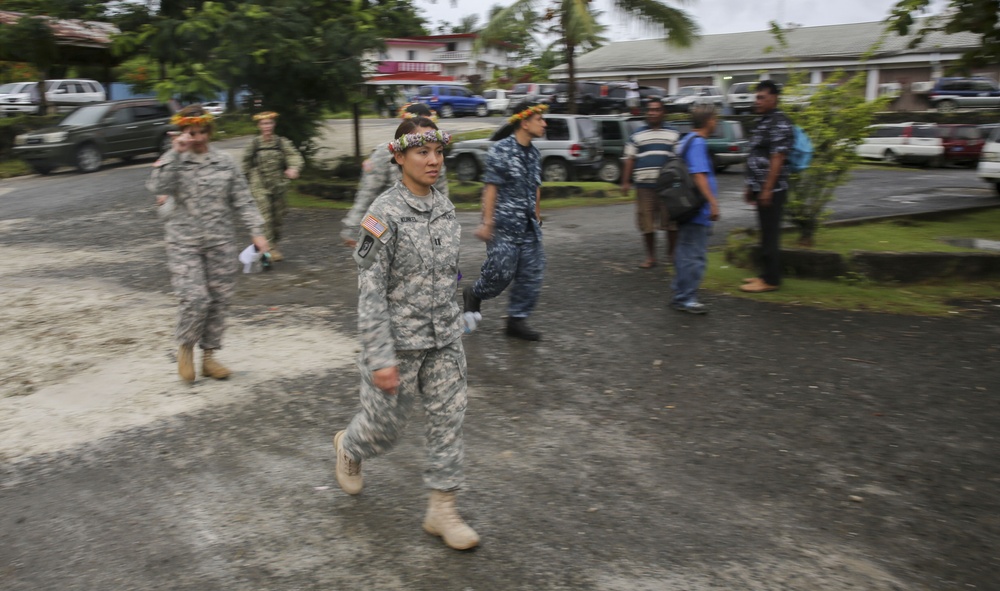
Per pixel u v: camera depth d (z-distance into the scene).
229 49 14.13
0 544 3.56
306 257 10.12
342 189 15.42
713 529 3.68
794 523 3.74
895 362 5.96
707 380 5.62
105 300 8.01
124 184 18.16
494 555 3.46
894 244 9.20
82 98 31.91
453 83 53.97
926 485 4.11
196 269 5.34
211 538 3.60
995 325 6.87
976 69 11.05
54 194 17.06
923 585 3.27
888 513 3.83
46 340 6.61
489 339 6.56
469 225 12.80
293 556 3.46
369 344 3.25
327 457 4.42
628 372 5.79
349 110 17.47
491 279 6.23
